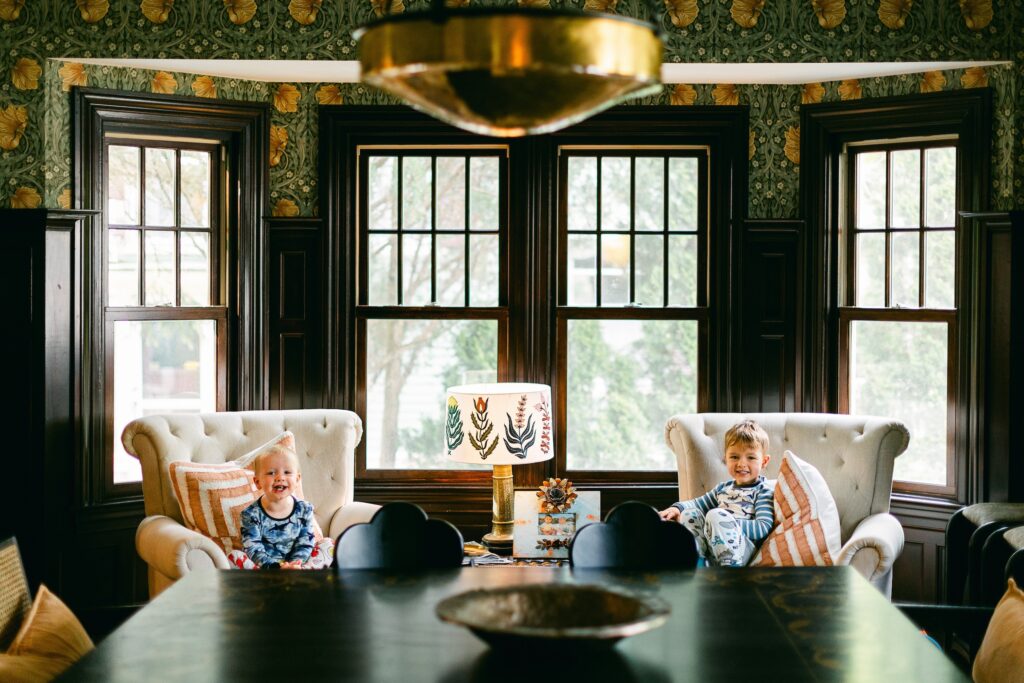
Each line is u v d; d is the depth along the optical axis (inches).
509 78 79.5
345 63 187.0
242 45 185.0
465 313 205.8
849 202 203.9
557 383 205.9
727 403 203.3
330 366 203.8
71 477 185.9
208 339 201.5
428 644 91.9
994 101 186.7
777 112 202.8
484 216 206.2
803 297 202.4
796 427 177.6
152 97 191.2
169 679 83.7
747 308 202.8
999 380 185.5
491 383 205.3
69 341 184.9
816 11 185.8
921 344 197.2
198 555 149.6
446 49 75.0
